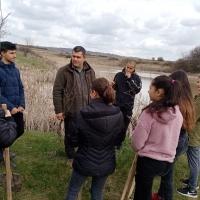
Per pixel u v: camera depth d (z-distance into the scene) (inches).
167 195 125.3
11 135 96.7
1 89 140.2
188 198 150.8
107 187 151.3
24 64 1032.2
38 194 135.0
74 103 150.9
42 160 165.8
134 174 119.7
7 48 138.3
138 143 102.1
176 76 114.7
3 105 103.5
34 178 146.8
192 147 142.5
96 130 97.6
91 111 96.4
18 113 149.6
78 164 103.9
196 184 148.9
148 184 107.0
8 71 141.9
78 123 97.7
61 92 152.3
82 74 151.6
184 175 175.3
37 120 291.4
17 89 147.3
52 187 141.9
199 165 145.4
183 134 115.3
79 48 143.6
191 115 109.6
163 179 125.6
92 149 101.2
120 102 188.5
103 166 103.3
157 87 100.7
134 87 185.0
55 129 274.4
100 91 99.0
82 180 108.7
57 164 161.6
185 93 110.2
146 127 99.3
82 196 139.7
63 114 153.8
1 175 138.8
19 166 155.1
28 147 185.5
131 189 127.6
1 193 130.0
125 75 186.5
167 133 98.3
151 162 101.6
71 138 100.4
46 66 1282.0
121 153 189.2
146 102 268.8
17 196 130.9
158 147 100.6
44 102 304.2
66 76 148.6
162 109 96.9
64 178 150.6
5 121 97.0
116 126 101.0
